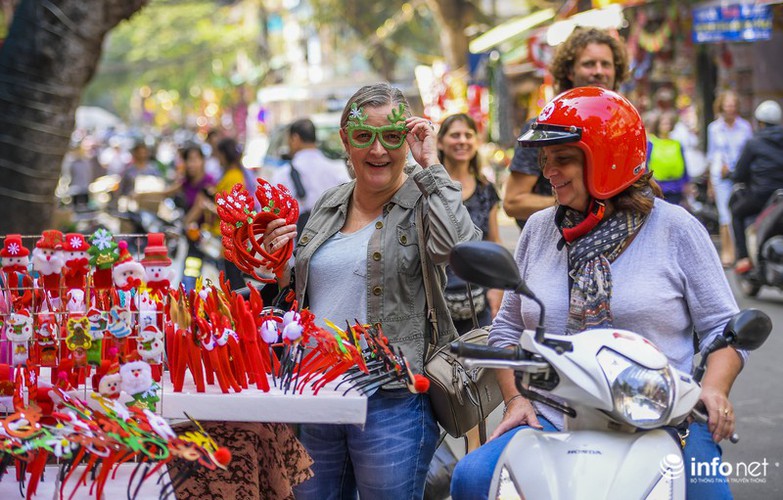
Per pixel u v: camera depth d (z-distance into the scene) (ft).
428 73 97.35
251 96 199.62
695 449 11.46
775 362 31.83
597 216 11.82
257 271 17.47
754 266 42.98
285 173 33.71
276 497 12.83
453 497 11.56
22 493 11.93
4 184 35.58
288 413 11.80
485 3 129.70
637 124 11.70
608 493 10.02
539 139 11.69
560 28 55.67
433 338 14.08
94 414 11.13
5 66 35.53
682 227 11.80
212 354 11.93
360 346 13.14
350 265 14.05
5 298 12.58
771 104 42.32
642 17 61.36
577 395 10.21
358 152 13.87
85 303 12.44
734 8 54.75
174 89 257.96
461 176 23.31
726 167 49.24
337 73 184.85
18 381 11.86
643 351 10.28
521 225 20.27
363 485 13.89
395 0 145.79
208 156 66.44
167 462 11.77
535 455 10.50
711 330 11.70
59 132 36.04
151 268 12.16
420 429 13.91
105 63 241.76
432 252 13.58
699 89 63.26
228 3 113.29
